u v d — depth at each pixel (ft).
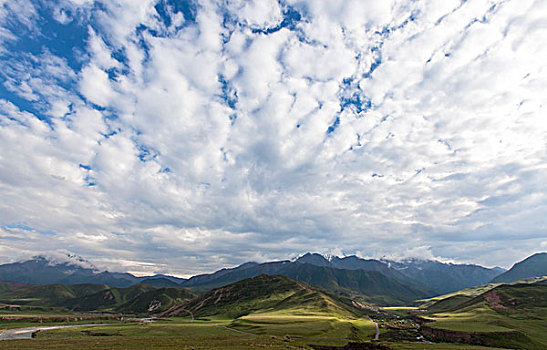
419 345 406.21
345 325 549.54
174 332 517.55
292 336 443.32
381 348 396.98
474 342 443.32
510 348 412.98
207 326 611.88
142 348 273.75
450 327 507.30
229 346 286.66
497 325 517.96
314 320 598.34
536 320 552.00
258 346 292.81
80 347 292.81
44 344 330.34
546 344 417.08
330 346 391.04
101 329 577.02
